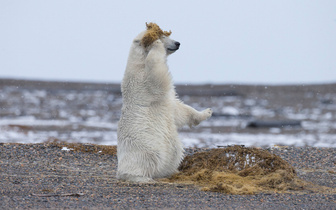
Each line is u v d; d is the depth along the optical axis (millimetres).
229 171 28672
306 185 27562
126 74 29016
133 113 28250
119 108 149125
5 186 25969
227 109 144125
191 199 23266
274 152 40688
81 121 103438
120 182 27609
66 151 39406
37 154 37906
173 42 29281
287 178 27188
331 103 182500
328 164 36406
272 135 82250
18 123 91875
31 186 26281
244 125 104375
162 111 28406
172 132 28828
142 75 28297
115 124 97875
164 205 21828
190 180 28328
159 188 26000
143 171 27641
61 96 199750
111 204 21891
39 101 167750
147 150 27531
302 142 68688
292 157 38844
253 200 23234
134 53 28953
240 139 72688
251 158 28938
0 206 20812
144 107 28141
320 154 39688
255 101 193250
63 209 20625
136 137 27797
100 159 37844
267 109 153500
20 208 20578
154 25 29281
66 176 30203
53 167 33719
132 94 28484
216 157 29891
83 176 30328
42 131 78562
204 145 59250
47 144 41000
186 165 30812
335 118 123062
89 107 149125
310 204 22453
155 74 27375
